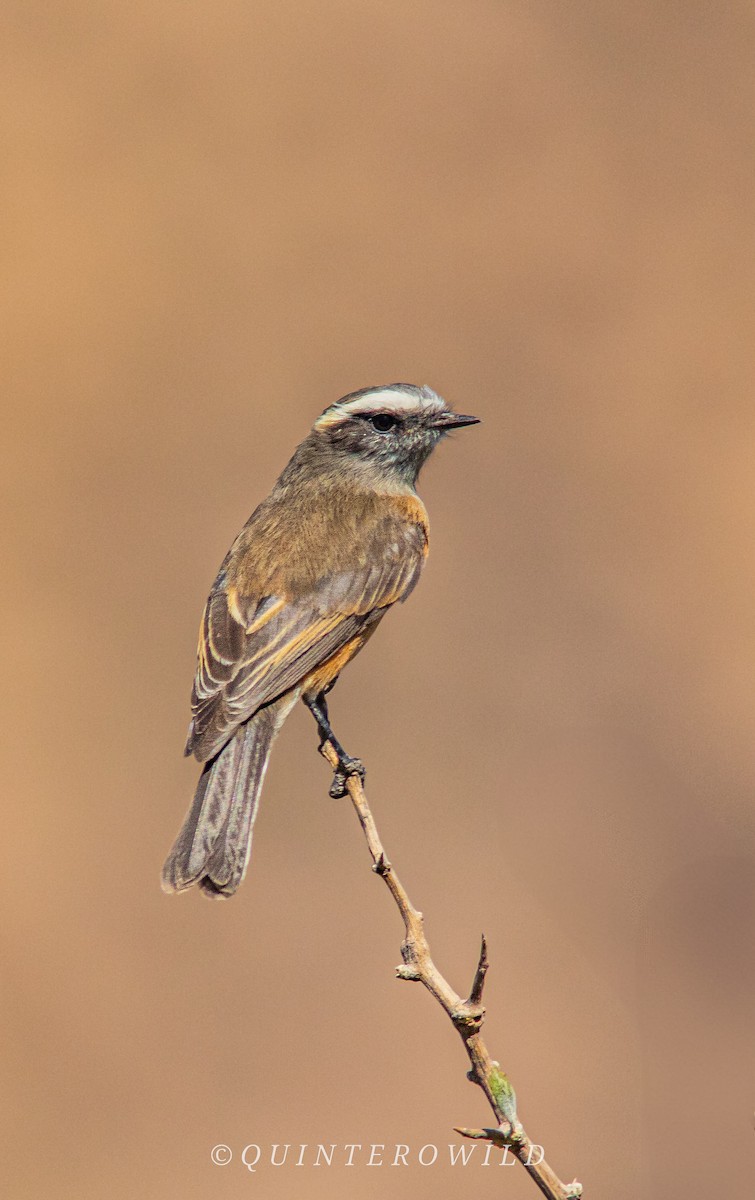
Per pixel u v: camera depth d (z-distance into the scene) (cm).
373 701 1393
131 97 1795
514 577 1530
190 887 700
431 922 1172
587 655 1454
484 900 1174
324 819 1297
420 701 1397
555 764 1280
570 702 1381
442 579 1516
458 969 1127
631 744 1312
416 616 1477
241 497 1551
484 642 1465
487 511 1597
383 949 1189
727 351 1700
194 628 1436
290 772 1331
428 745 1356
